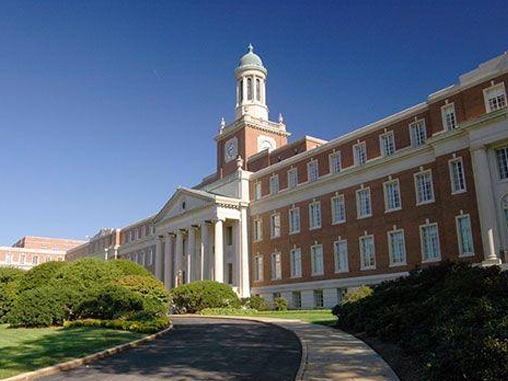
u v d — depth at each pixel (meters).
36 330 22.91
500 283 13.36
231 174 58.34
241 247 53.16
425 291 18.72
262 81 67.25
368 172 41.16
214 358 14.91
